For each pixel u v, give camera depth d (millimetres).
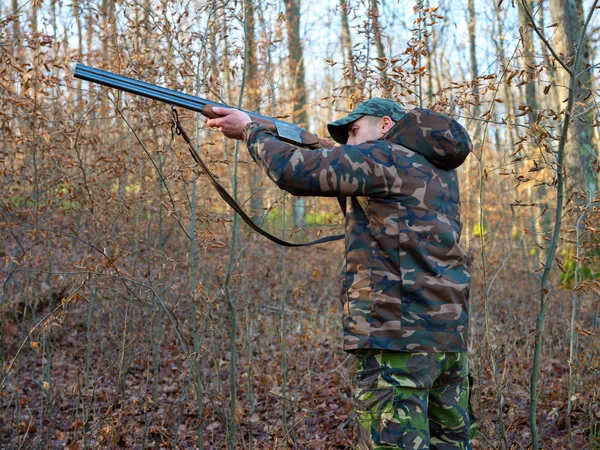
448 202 2199
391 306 2068
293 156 2133
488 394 3842
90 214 4059
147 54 4090
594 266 3631
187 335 4758
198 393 3121
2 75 3766
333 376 4250
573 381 3840
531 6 2816
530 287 5945
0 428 3461
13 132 4051
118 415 3244
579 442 3305
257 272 6613
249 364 3391
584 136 4105
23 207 4422
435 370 2080
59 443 3574
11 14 3961
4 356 4367
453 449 2246
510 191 7059
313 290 7383
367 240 2135
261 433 3770
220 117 2498
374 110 2377
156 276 4613
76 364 4633
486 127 3141
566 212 2990
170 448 3617
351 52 4035
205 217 3430
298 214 8203
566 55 2852
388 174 2094
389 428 2049
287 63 5555
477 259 6523
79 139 4273
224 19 3543
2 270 4102
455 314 2117
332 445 3566
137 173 4902
